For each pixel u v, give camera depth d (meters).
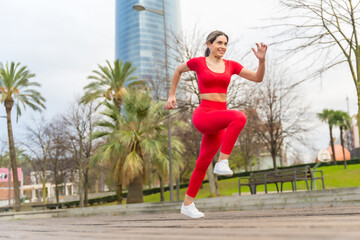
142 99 19.28
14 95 25.84
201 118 2.74
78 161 31.62
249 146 36.00
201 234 1.48
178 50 21.09
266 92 25.69
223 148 2.57
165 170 18.52
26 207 33.66
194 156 30.91
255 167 50.78
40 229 3.03
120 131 18.03
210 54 2.89
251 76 2.89
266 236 1.17
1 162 50.00
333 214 2.56
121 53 106.00
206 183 37.38
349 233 1.07
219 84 2.77
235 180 36.94
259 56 2.77
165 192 37.16
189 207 3.19
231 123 2.57
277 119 26.89
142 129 18.61
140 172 18.30
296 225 1.56
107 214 12.57
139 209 11.48
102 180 48.59
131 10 105.44
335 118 38.47
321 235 1.06
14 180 24.89
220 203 9.09
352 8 11.16
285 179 11.70
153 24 103.62
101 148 18.25
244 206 8.66
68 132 30.20
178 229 1.89
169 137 18.28
